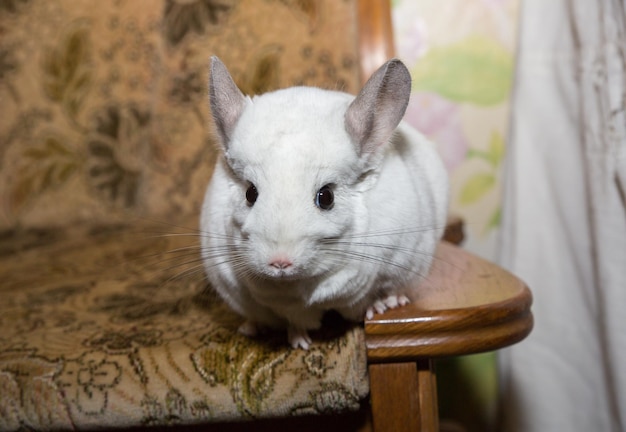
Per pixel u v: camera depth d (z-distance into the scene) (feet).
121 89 2.52
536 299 2.13
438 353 1.34
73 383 1.40
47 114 2.53
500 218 2.57
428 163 1.60
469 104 2.60
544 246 2.10
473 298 1.43
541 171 2.10
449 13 2.56
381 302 1.43
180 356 1.41
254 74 2.36
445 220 1.65
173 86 2.46
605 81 1.75
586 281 1.99
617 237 1.75
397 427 1.38
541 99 2.07
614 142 1.73
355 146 1.33
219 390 1.37
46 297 1.82
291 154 1.30
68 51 2.51
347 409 1.35
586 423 2.06
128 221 2.52
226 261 1.40
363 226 1.35
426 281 1.56
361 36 2.30
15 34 2.52
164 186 2.50
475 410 2.65
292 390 1.35
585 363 2.04
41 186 2.56
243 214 1.34
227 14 2.39
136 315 1.65
